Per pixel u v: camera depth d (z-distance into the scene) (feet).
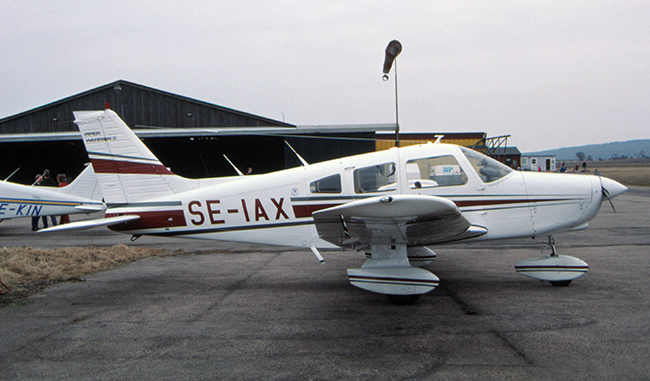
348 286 17.10
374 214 12.78
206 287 17.13
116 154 18.53
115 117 18.48
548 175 17.03
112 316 13.60
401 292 14.23
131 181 18.51
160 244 28.48
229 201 17.62
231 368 9.71
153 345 11.16
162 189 18.54
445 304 14.23
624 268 18.79
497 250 24.06
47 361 10.27
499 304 14.01
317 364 9.83
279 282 17.83
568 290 15.49
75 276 19.01
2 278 18.04
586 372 9.11
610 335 11.09
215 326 12.54
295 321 12.87
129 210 18.35
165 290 16.72
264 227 17.44
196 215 17.88
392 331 11.85
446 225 13.84
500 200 16.42
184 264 21.72
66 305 14.87
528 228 16.46
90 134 18.52
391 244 15.49
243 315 13.52
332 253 24.39
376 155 17.06
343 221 13.60
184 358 10.31
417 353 10.30
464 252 23.54
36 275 19.01
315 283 17.60
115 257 22.61
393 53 30.17
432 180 16.51
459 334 11.45
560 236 28.58
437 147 16.97
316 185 17.03
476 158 16.94
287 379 9.12
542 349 10.32
